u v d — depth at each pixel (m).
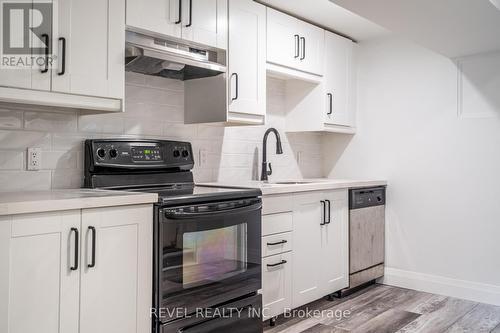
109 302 1.83
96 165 2.31
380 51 3.89
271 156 3.63
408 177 3.71
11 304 1.55
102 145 2.36
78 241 1.72
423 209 3.62
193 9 2.50
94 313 1.78
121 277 1.87
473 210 3.37
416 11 2.44
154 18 2.30
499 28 2.73
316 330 2.72
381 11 2.45
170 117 2.86
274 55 3.09
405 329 2.74
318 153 4.17
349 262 3.41
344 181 3.51
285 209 2.81
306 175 4.03
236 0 2.79
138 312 1.93
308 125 3.64
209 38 2.60
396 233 3.77
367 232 3.60
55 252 1.66
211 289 2.19
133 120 2.65
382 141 3.87
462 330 2.72
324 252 3.16
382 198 3.79
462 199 3.42
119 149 2.43
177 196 2.06
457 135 3.45
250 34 2.89
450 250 3.48
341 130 3.83
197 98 2.87
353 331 2.70
